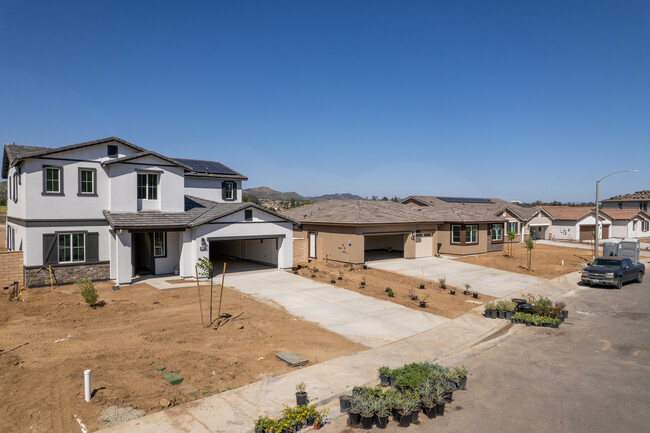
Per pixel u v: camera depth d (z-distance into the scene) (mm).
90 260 19922
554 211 50750
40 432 7152
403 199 46531
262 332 13047
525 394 9445
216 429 7500
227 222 21969
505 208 42562
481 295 20094
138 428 7434
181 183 22250
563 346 12945
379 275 23984
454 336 13617
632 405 8906
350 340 12844
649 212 57594
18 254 18469
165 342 11750
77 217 19578
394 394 8570
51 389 8633
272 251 25453
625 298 20359
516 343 13203
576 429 7902
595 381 10203
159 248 21922
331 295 18484
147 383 9148
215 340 12102
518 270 27562
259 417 7820
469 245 33250
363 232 27078
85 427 7352
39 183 18688
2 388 8633
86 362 10078
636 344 13219
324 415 8117
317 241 30062
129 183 20547
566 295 20922
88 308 15062
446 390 8922
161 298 16953
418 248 31438
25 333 12156
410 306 17141
